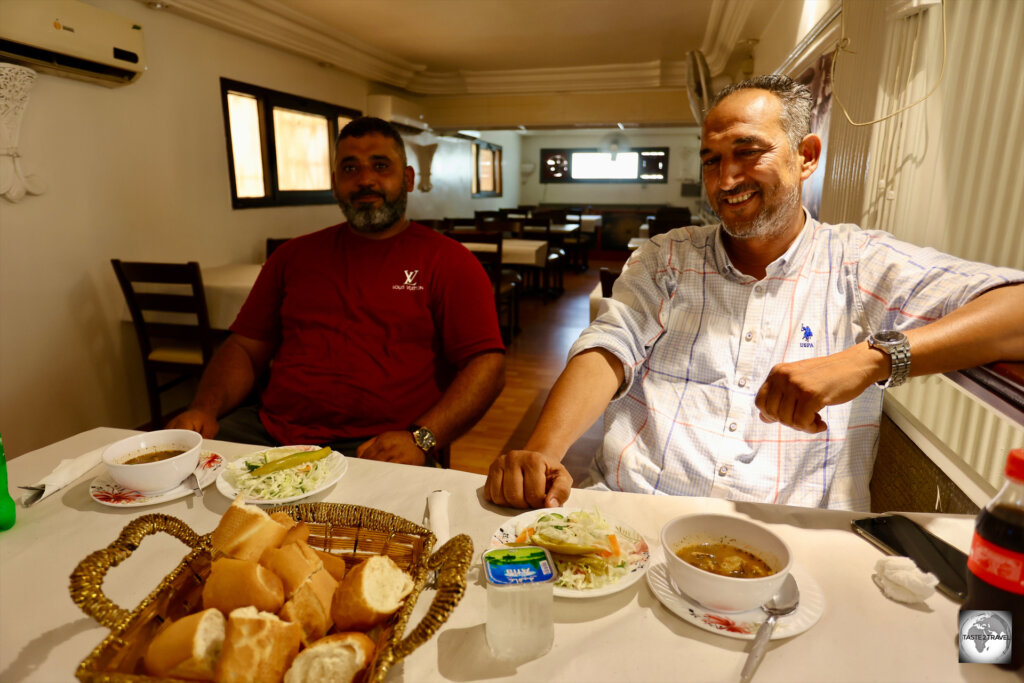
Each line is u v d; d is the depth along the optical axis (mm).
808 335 1166
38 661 565
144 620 515
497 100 6695
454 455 2807
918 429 1172
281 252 1803
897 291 1088
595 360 1146
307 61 4816
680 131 11594
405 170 1755
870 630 610
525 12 4227
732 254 1258
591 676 555
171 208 3463
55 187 2758
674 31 4719
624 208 11867
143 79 3219
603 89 6152
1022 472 546
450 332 1696
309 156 4957
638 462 1209
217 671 457
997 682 541
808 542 767
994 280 924
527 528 764
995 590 552
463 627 624
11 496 884
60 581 689
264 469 932
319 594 536
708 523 694
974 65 1479
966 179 1537
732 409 1165
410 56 5625
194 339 2750
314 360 1654
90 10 2688
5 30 2330
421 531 645
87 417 3000
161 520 596
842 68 2084
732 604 604
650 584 681
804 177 1188
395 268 1691
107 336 3078
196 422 1297
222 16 3641
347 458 1025
